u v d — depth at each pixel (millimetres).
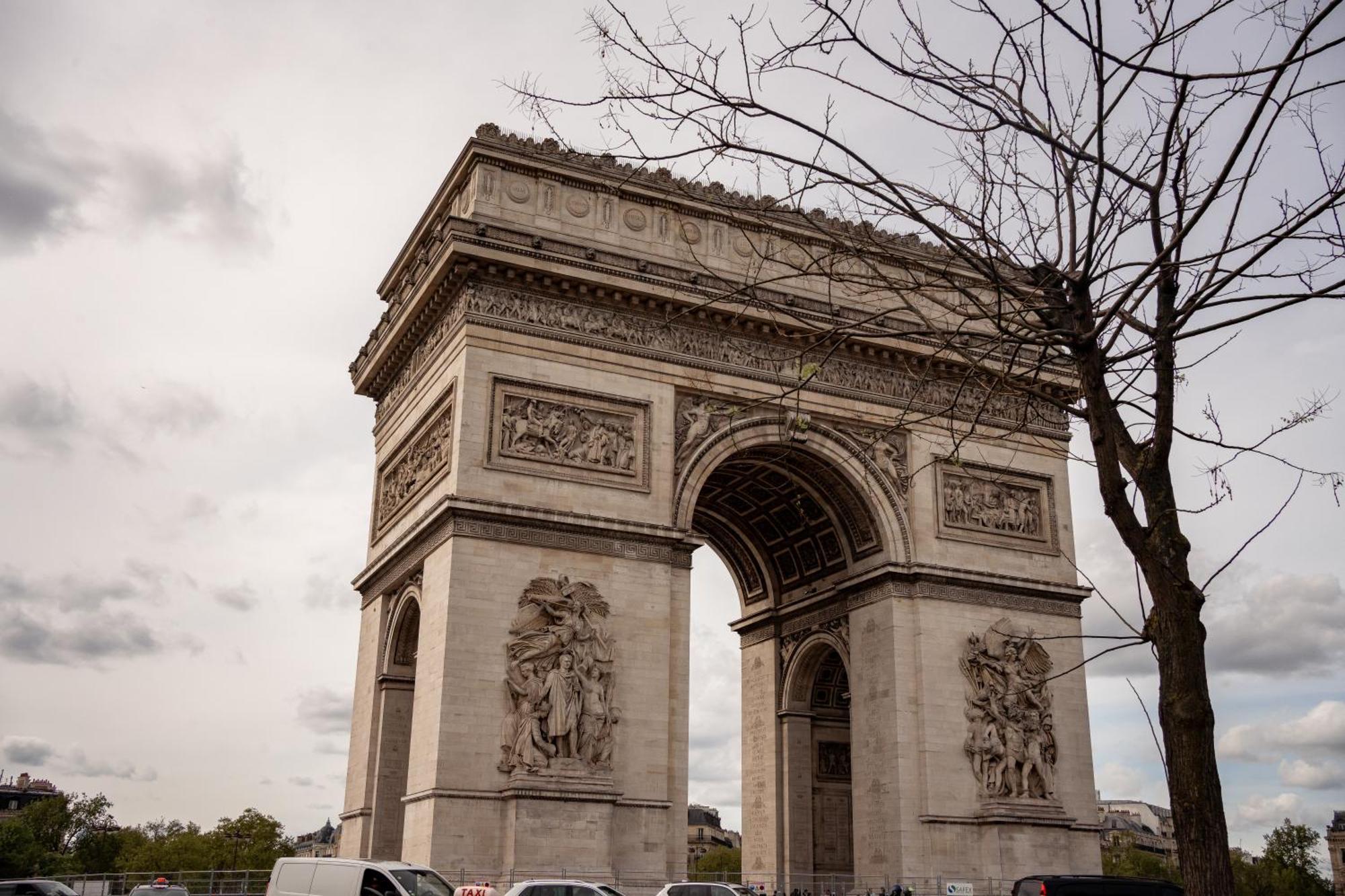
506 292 76625
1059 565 87500
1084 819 82062
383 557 83750
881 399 85125
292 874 54906
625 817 70188
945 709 80688
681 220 82438
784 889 91438
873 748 82188
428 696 70438
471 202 78188
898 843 77875
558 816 67500
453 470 72812
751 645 100938
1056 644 85562
